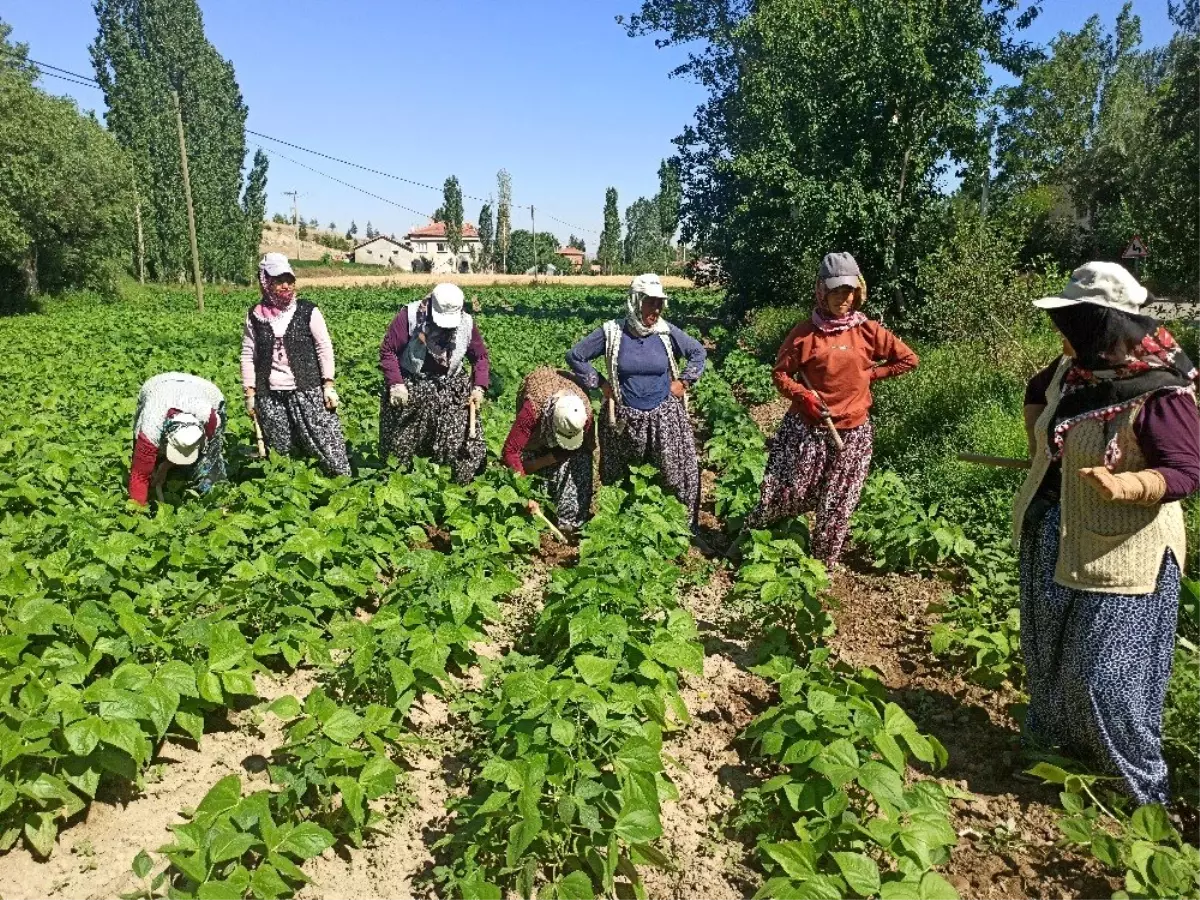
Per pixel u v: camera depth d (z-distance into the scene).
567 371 6.73
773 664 4.02
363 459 7.76
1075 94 42.06
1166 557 3.40
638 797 3.23
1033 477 3.67
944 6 16.62
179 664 3.65
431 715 4.33
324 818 3.45
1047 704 3.72
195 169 51.59
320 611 4.95
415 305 6.67
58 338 20.31
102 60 49.19
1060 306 3.34
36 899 3.09
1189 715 3.83
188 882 3.10
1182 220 21.03
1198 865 2.99
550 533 6.75
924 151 17.23
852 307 5.58
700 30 31.25
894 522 6.53
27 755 3.29
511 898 3.16
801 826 3.23
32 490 6.10
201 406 5.93
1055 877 3.26
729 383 15.31
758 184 18.84
